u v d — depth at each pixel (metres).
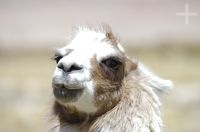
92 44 20.11
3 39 72.88
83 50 19.83
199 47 66.75
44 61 64.00
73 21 78.50
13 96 48.25
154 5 83.38
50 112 20.80
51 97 20.94
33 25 78.56
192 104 44.91
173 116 43.12
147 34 72.25
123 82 20.25
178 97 45.81
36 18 81.38
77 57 19.44
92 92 19.59
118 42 20.97
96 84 19.62
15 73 57.34
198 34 71.88
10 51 68.88
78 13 81.44
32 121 43.53
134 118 19.75
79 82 19.17
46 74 56.34
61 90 19.28
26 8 85.44
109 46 20.17
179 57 63.56
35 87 50.25
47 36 74.06
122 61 20.19
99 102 19.83
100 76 19.72
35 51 68.56
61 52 20.02
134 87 20.17
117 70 20.06
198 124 42.03
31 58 65.81
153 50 65.94
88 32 20.75
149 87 20.27
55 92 19.34
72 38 21.27
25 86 50.75
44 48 69.44
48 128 20.72
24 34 75.19
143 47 66.75
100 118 19.98
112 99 20.00
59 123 20.50
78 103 19.58
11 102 47.25
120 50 20.48
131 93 20.09
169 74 54.44
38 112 44.66
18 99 47.66
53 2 87.06
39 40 72.81
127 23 76.56
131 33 72.88
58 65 19.17
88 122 20.17
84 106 19.73
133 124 19.70
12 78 54.56
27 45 70.88
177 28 74.31
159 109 20.30
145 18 78.56
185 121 42.31
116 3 84.75
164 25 75.38
